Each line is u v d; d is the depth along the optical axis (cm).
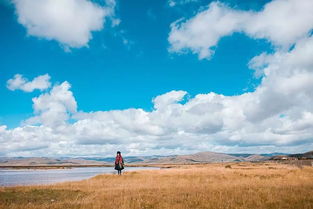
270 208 1270
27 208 1382
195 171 3738
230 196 1578
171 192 1861
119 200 1533
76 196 1844
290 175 3228
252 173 3416
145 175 3491
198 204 1385
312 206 1276
